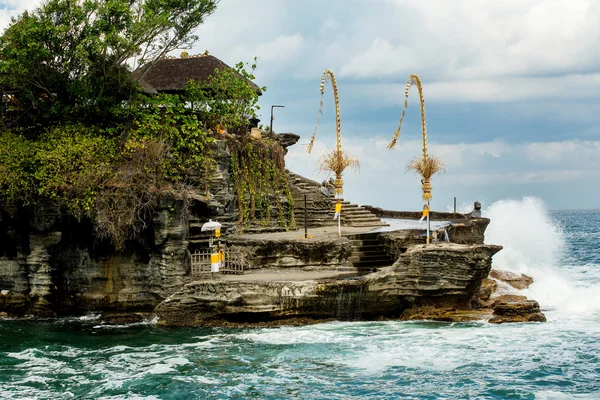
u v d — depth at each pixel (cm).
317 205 5003
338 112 4181
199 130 4062
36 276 3744
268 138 5066
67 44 4191
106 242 3778
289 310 3475
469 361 2886
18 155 3775
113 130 4050
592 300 3953
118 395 2559
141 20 4088
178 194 3694
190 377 2731
